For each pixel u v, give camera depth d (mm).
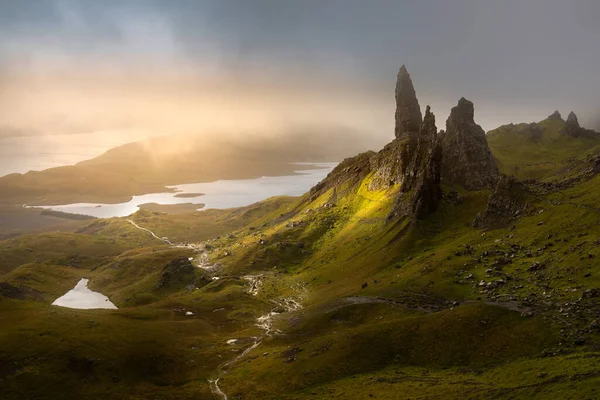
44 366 141125
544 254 160625
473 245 193250
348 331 148000
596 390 81312
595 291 124938
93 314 195250
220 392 132875
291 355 146125
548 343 112188
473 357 119625
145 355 156750
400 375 119312
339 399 111812
